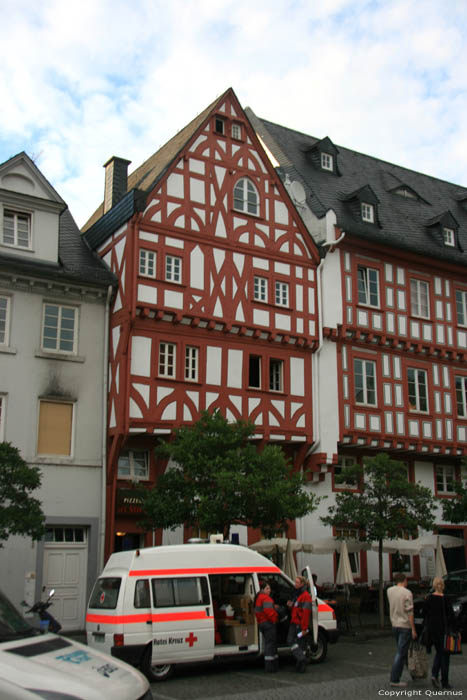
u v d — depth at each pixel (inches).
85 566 775.1
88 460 794.2
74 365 807.7
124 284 819.4
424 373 1061.1
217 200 892.6
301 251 954.7
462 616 666.2
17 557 738.2
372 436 972.6
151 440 820.0
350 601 786.2
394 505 805.2
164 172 856.9
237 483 650.8
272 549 822.5
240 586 547.2
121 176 1014.4
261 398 879.1
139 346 805.2
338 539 813.2
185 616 492.4
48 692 196.2
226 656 506.3
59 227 904.3
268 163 949.2
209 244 873.5
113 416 800.9
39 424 782.5
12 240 810.8
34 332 792.9
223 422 711.1
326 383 946.1
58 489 771.4
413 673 454.6
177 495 695.7
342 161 1239.5
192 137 887.7
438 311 1095.0
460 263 1118.4
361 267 1023.0
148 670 470.3
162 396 806.5
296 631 520.7
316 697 407.8
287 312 920.3
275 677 489.4
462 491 903.1
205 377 840.3
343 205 1075.9
